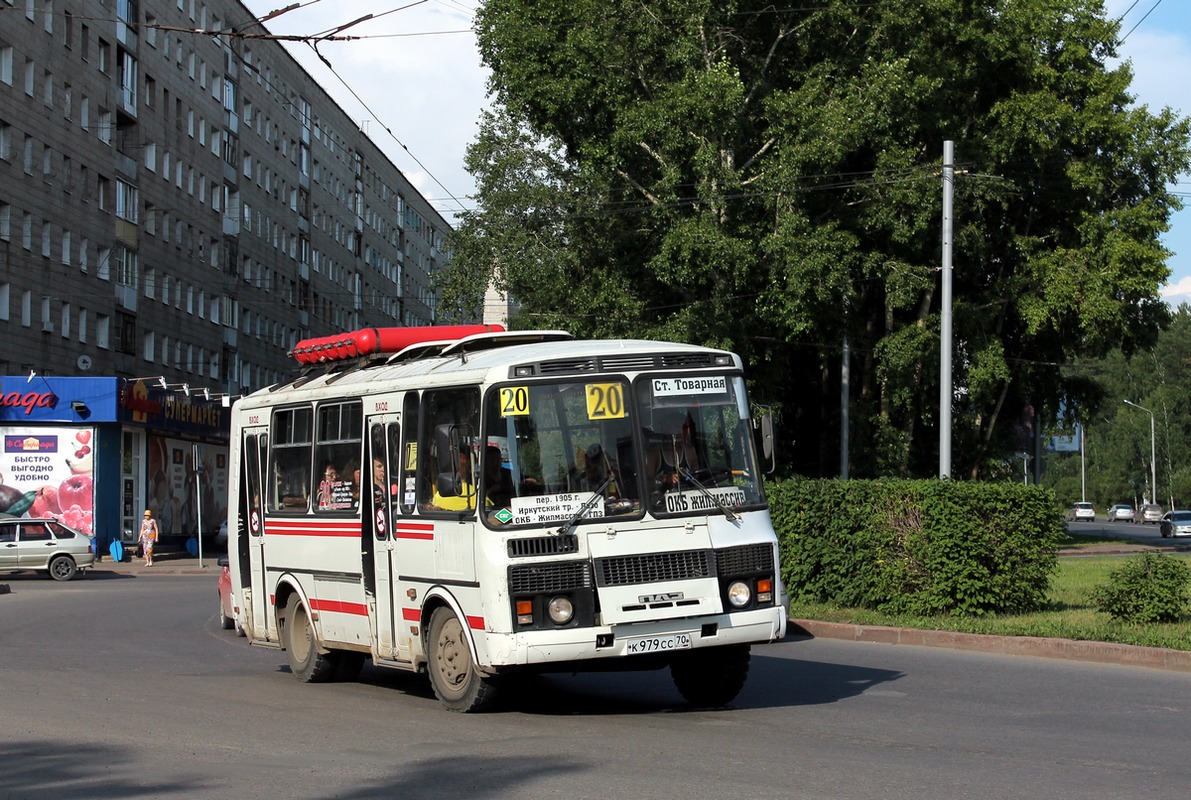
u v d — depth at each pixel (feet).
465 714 35.70
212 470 192.13
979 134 139.03
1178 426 379.96
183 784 26.50
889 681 42.42
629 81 114.11
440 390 36.04
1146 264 134.72
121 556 150.30
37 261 168.04
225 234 237.86
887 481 61.52
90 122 183.01
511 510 32.89
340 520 41.65
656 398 34.60
